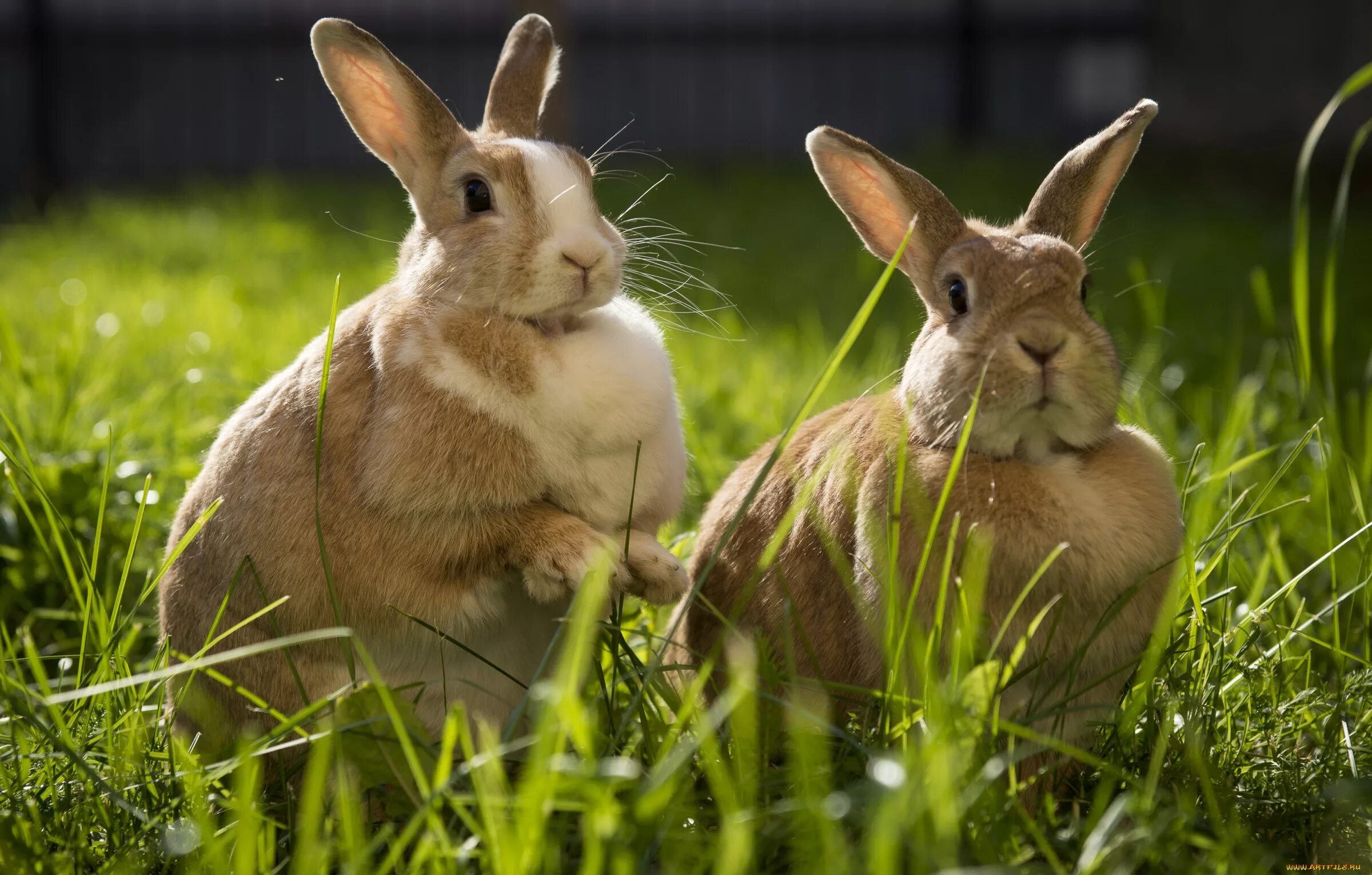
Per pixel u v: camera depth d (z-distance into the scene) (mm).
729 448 5508
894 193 3545
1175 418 5770
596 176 3691
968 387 2992
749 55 18141
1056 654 2990
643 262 4691
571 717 2273
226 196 14352
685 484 3715
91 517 4355
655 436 3375
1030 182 13906
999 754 2693
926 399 3088
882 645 2984
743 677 2330
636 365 3328
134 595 4191
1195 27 16641
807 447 3592
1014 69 18250
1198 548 3449
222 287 9430
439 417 3133
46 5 16766
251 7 17438
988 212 12156
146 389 5969
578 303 3293
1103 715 3031
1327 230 11812
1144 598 3016
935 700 2510
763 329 8211
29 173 16953
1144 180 15164
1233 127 15953
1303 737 3215
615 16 17828
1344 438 5340
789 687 3041
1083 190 3504
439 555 3189
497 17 17672
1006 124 18375
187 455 5090
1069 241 3494
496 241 3279
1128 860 2430
